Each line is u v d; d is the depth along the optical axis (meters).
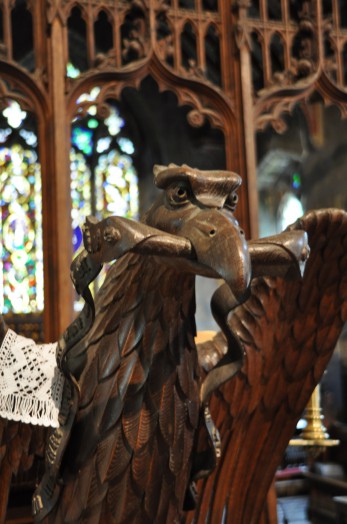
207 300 7.31
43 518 0.88
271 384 1.21
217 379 0.86
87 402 0.84
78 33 6.11
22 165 7.62
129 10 2.31
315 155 5.79
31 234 7.45
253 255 0.71
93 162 8.09
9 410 0.92
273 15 4.11
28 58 6.29
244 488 1.29
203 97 2.34
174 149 7.77
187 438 0.85
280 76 2.44
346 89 2.51
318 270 1.09
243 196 2.29
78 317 0.83
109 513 0.83
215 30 2.39
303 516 3.44
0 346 0.95
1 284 7.22
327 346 1.20
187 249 0.68
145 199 8.13
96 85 2.22
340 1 3.91
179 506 0.87
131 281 0.81
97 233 0.73
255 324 1.14
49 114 2.12
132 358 0.81
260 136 6.52
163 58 2.30
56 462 0.83
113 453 0.82
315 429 1.87
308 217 0.98
